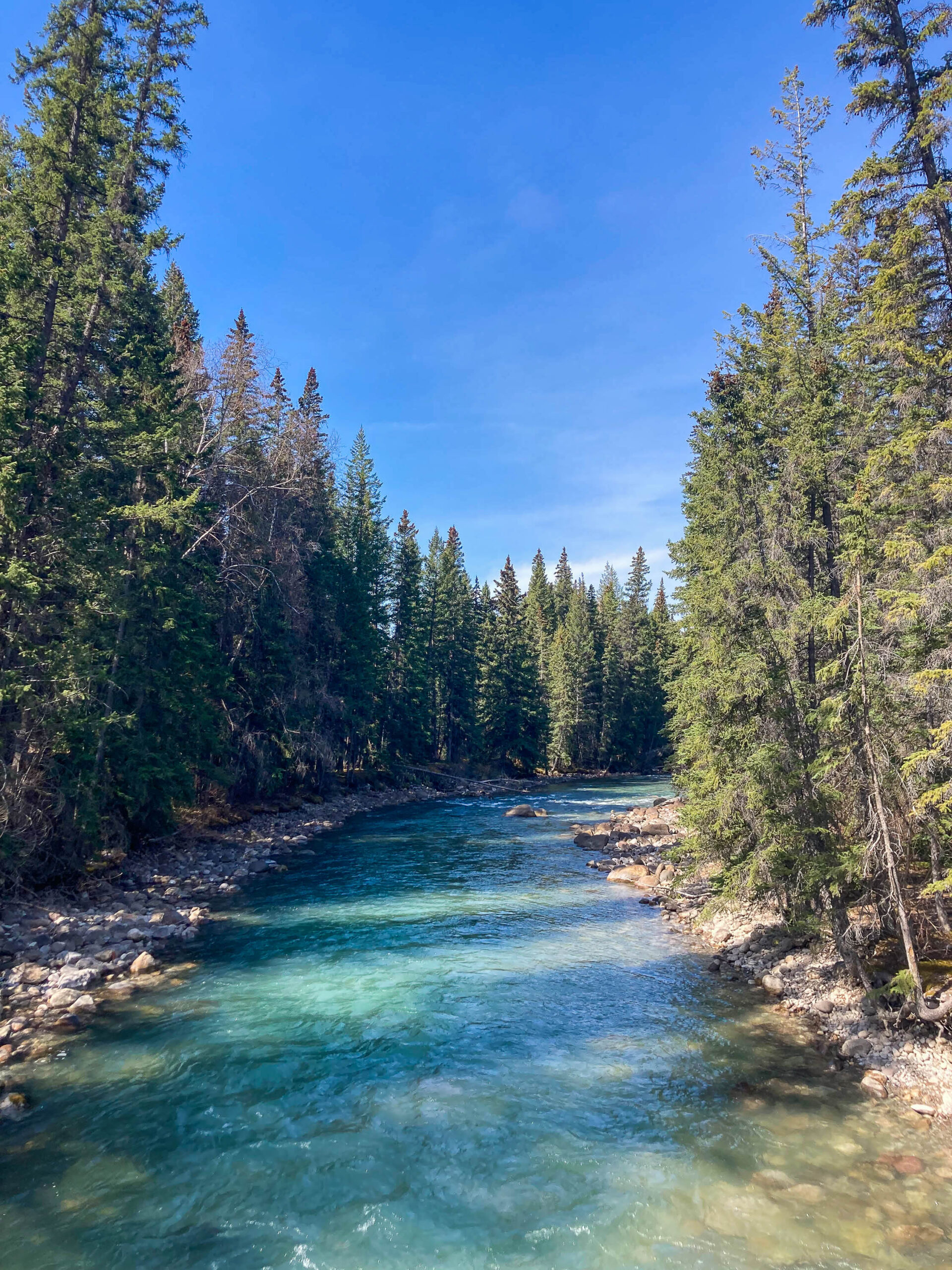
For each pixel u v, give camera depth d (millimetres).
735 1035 12250
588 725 78750
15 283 17828
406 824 38000
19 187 18984
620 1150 8859
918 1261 6855
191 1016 12844
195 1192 8008
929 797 10672
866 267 17188
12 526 16938
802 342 17328
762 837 13914
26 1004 12922
